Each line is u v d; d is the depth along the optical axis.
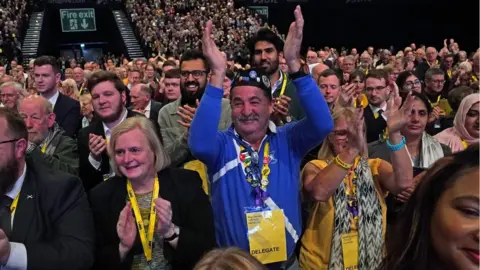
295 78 2.25
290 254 2.28
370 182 2.44
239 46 21.69
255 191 2.23
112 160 2.20
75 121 4.77
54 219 2.04
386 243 1.25
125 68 11.77
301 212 2.42
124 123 2.18
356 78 5.23
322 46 28.19
